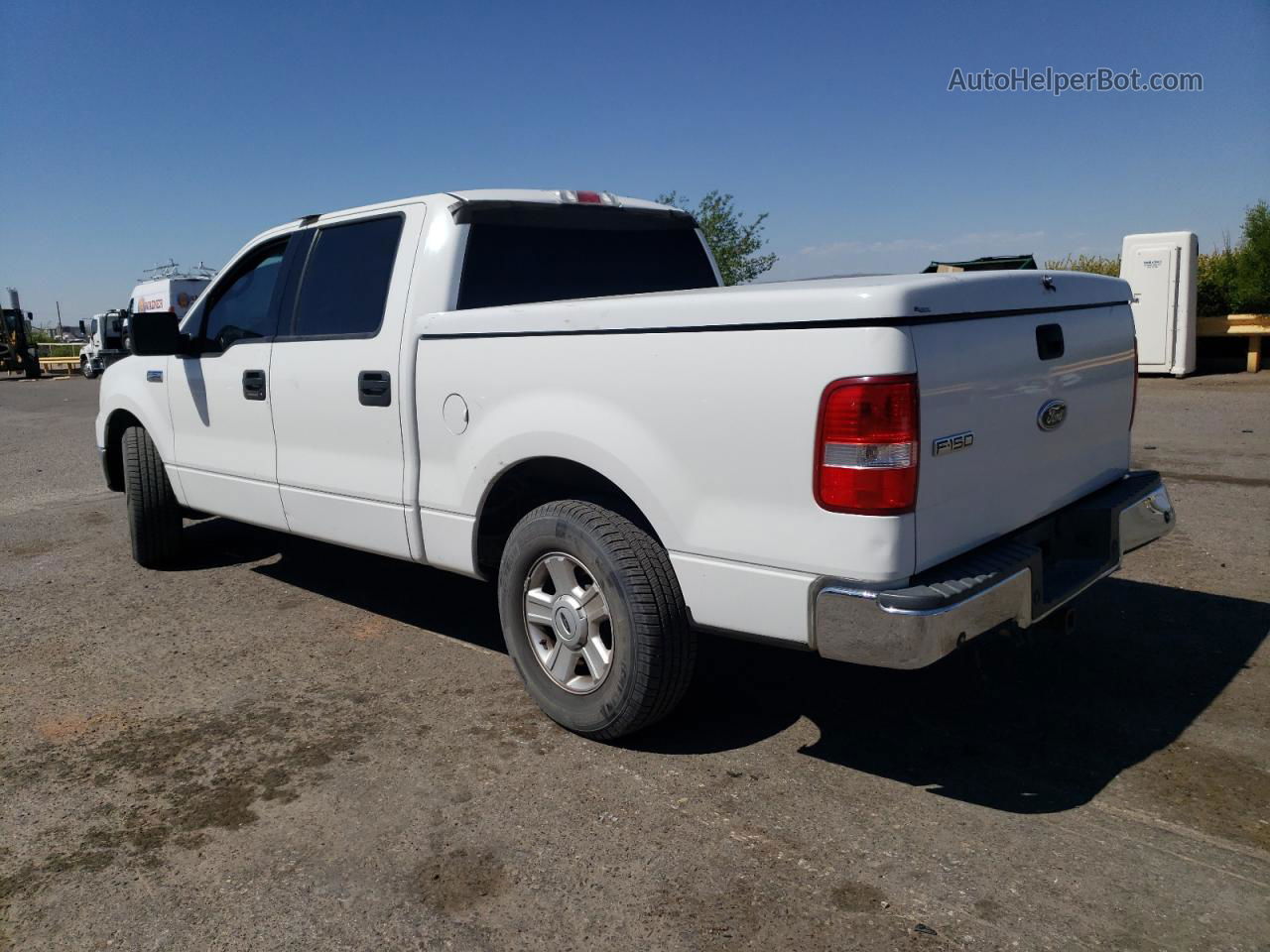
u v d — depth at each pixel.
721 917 2.56
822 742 3.54
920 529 2.79
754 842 2.90
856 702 3.88
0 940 2.56
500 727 3.74
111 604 5.41
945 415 2.83
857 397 2.70
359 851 2.92
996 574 2.89
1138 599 4.92
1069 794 3.13
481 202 4.20
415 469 4.08
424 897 2.69
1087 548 3.56
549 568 3.59
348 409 4.33
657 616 3.25
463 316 3.78
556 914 2.60
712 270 5.29
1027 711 3.73
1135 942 2.42
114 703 4.05
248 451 4.99
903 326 2.70
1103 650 4.29
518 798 3.19
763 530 2.95
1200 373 15.63
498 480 3.77
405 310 4.07
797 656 4.37
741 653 4.44
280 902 2.69
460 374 3.80
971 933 2.47
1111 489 3.79
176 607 5.34
